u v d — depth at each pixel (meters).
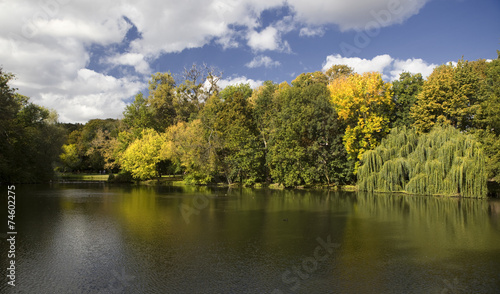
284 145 48.12
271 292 11.24
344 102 45.09
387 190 40.06
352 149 45.12
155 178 67.88
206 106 61.62
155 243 17.25
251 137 52.28
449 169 34.84
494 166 33.06
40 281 12.16
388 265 13.86
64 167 89.38
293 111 48.22
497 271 13.11
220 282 12.07
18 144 55.28
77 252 15.65
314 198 36.84
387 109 47.47
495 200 32.12
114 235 18.86
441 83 41.38
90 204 31.70
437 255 15.12
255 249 16.19
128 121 76.12
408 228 20.50
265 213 26.55
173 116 77.81
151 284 11.91
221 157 55.47
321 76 68.44
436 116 41.78
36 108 61.28
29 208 28.94
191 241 17.62
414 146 39.59
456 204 30.11
